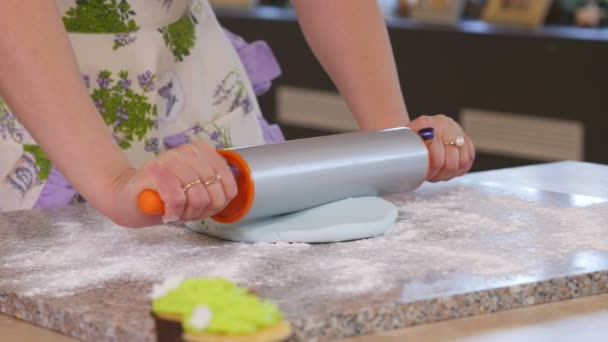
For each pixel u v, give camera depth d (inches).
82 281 40.5
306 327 34.8
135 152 57.6
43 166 56.5
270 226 46.3
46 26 44.4
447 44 125.0
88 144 43.8
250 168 45.1
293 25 142.6
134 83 57.3
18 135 56.7
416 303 36.5
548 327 36.3
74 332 37.0
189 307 31.3
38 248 45.6
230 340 29.9
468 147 53.1
